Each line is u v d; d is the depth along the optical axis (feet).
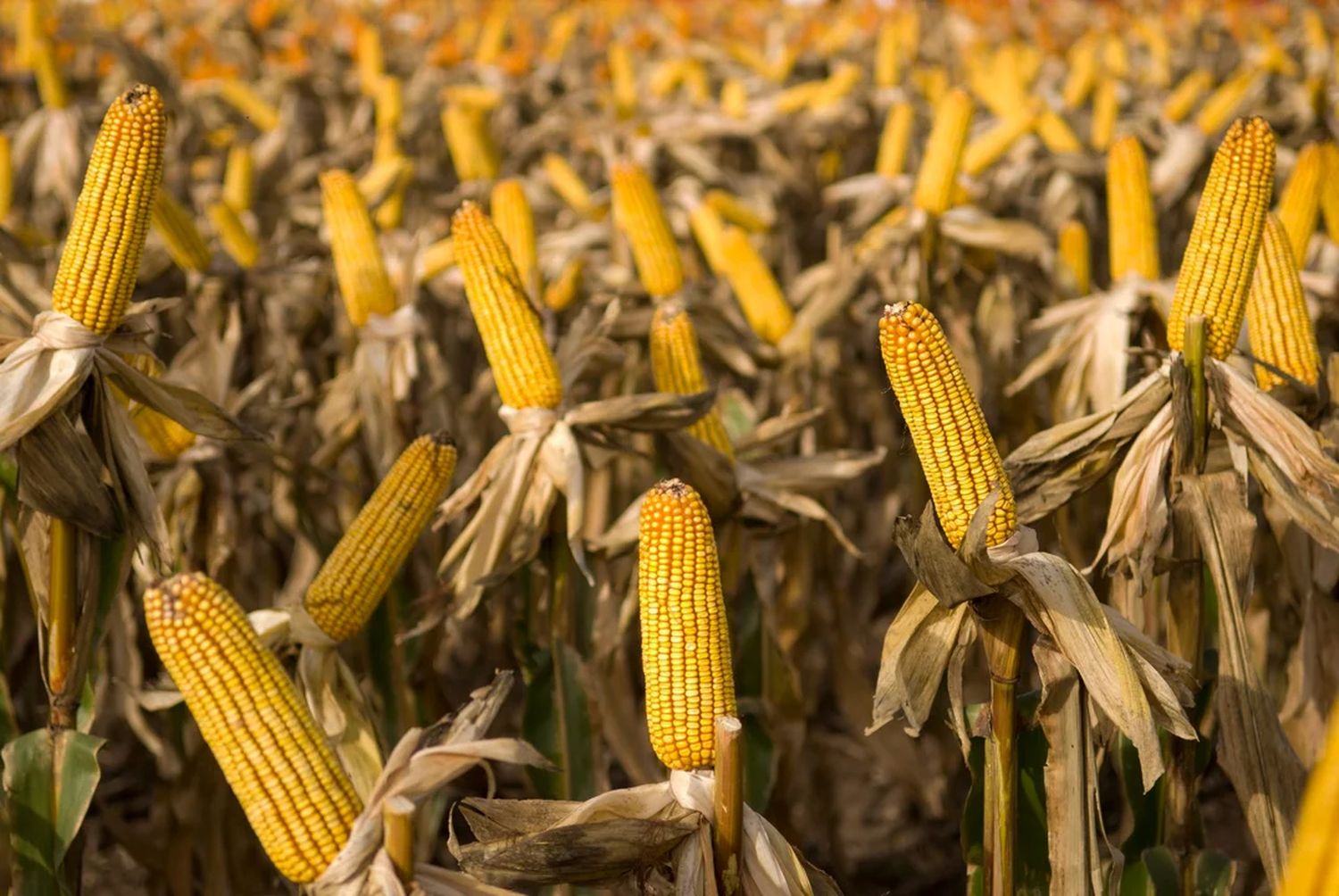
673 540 7.54
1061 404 16.43
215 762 14.97
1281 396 11.05
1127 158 15.61
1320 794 5.19
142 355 11.53
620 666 14.61
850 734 21.99
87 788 10.43
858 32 55.67
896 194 27.09
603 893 12.48
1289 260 11.09
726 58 50.98
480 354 30.07
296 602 10.51
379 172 25.12
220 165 38.45
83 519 10.19
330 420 17.47
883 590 26.25
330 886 7.32
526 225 16.10
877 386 22.24
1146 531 10.19
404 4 65.82
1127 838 11.54
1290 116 36.58
